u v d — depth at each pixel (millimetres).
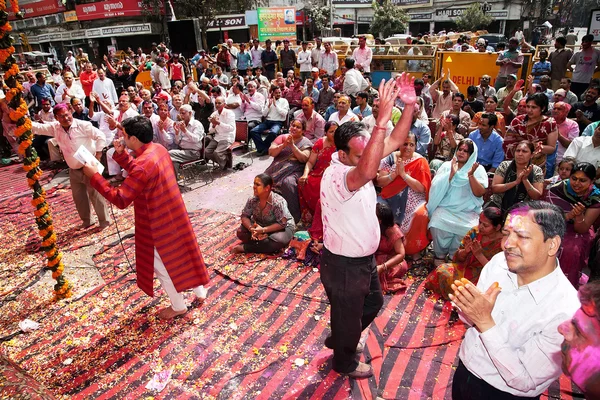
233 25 27234
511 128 5203
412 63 11047
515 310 1667
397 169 4379
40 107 10102
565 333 1211
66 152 5066
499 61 9289
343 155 2307
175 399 2824
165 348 3293
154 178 3160
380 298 2830
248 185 6848
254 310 3732
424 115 6668
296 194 5320
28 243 5172
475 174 4094
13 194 6895
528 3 30688
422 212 4328
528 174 3975
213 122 7246
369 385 2871
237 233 4734
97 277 4359
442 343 3268
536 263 1568
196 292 3729
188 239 3395
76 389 2922
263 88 10336
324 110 9664
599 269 3506
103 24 27391
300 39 29312
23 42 24422
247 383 2934
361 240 2420
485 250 3576
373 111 5668
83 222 5508
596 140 4527
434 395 2791
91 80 10672
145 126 3178
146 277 3463
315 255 4438
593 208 3506
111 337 3438
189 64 16094
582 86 9141
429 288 3943
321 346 3268
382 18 29750
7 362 2072
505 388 1769
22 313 3795
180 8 26141
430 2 33344
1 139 8875
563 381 2873
